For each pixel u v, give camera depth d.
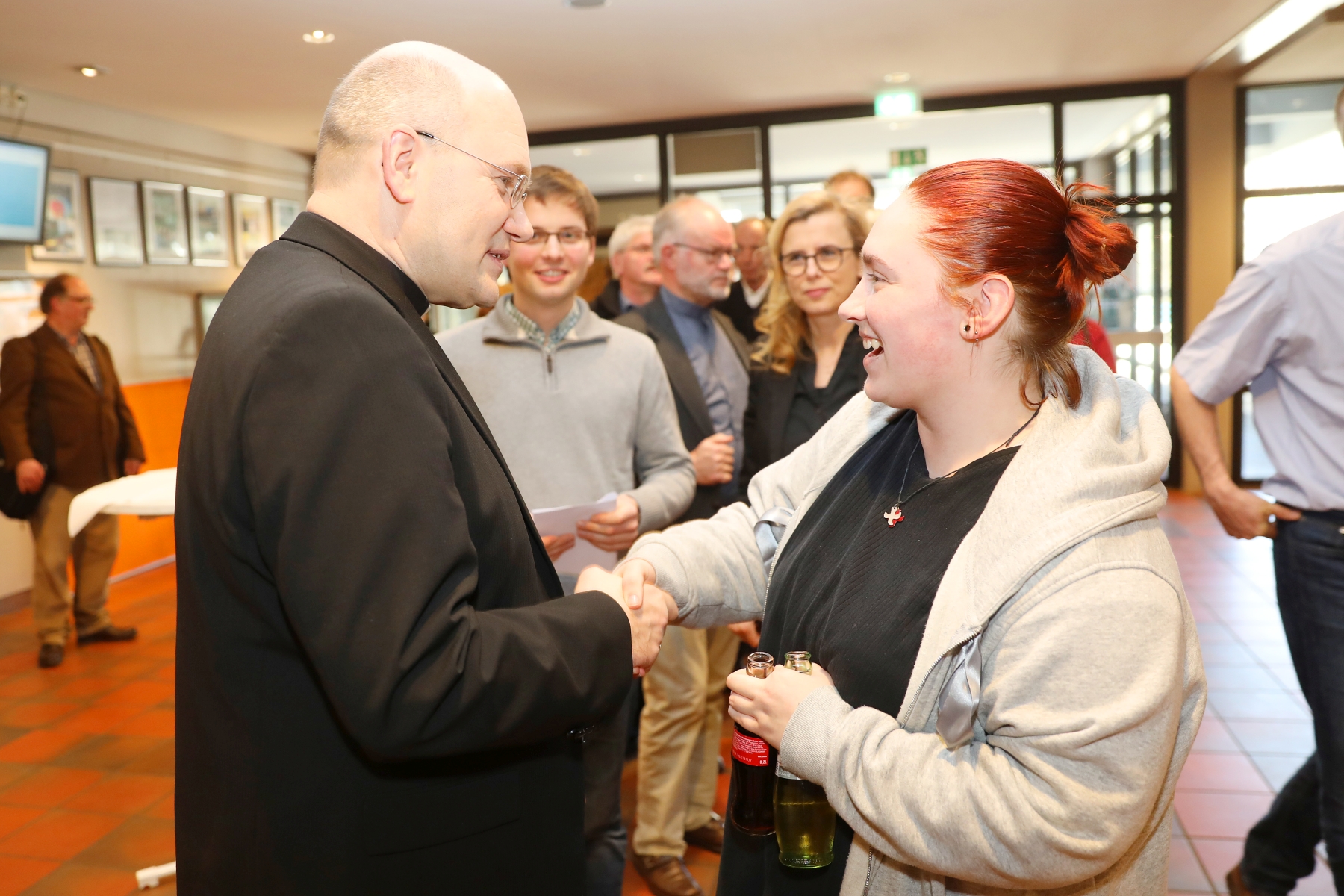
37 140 5.46
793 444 2.30
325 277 0.90
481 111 0.99
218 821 0.93
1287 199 6.97
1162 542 0.85
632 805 2.77
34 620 4.51
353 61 5.26
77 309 4.48
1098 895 0.88
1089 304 0.95
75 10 4.28
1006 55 5.93
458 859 0.96
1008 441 0.95
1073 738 0.76
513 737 0.90
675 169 7.61
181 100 5.91
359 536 0.80
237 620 0.91
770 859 1.04
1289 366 1.78
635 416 2.13
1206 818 2.62
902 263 0.91
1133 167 7.14
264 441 0.81
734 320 3.57
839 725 0.88
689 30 5.05
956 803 0.80
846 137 7.60
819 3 4.68
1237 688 3.52
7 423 4.18
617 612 1.02
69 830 2.80
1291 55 5.93
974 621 0.84
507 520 1.00
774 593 1.10
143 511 2.59
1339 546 1.73
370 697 0.79
